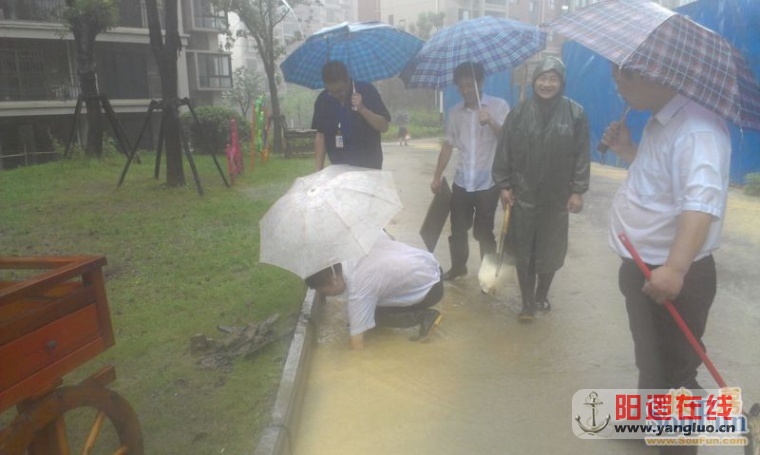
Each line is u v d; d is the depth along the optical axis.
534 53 5.05
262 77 36.69
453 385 3.66
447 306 4.97
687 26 2.51
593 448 3.04
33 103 21.44
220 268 6.14
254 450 2.94
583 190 4.37
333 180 3.91
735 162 9.93
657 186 2.66
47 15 21.50
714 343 4.16
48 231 7.96
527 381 3.70
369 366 3.93
